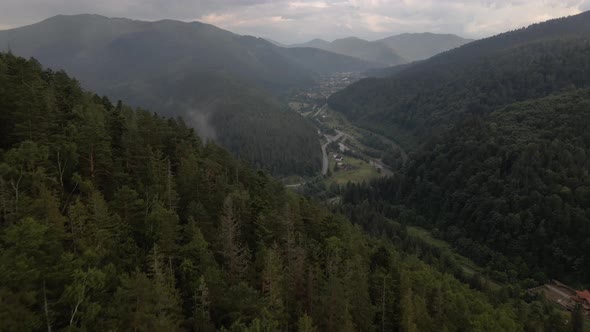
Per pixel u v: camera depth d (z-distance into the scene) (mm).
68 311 33812
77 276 33438
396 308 59000
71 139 59906
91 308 32594
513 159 162625
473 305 73688
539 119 180750
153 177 66562
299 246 59781
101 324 33219
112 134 73062
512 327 69000
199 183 69750
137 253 48156
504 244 142125
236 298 44500
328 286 50438
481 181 166750
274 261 49594
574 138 157875
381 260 72062
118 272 42438
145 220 53344
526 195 145750
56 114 63500
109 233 45594
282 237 62750
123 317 34500
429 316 58750
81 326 31781
